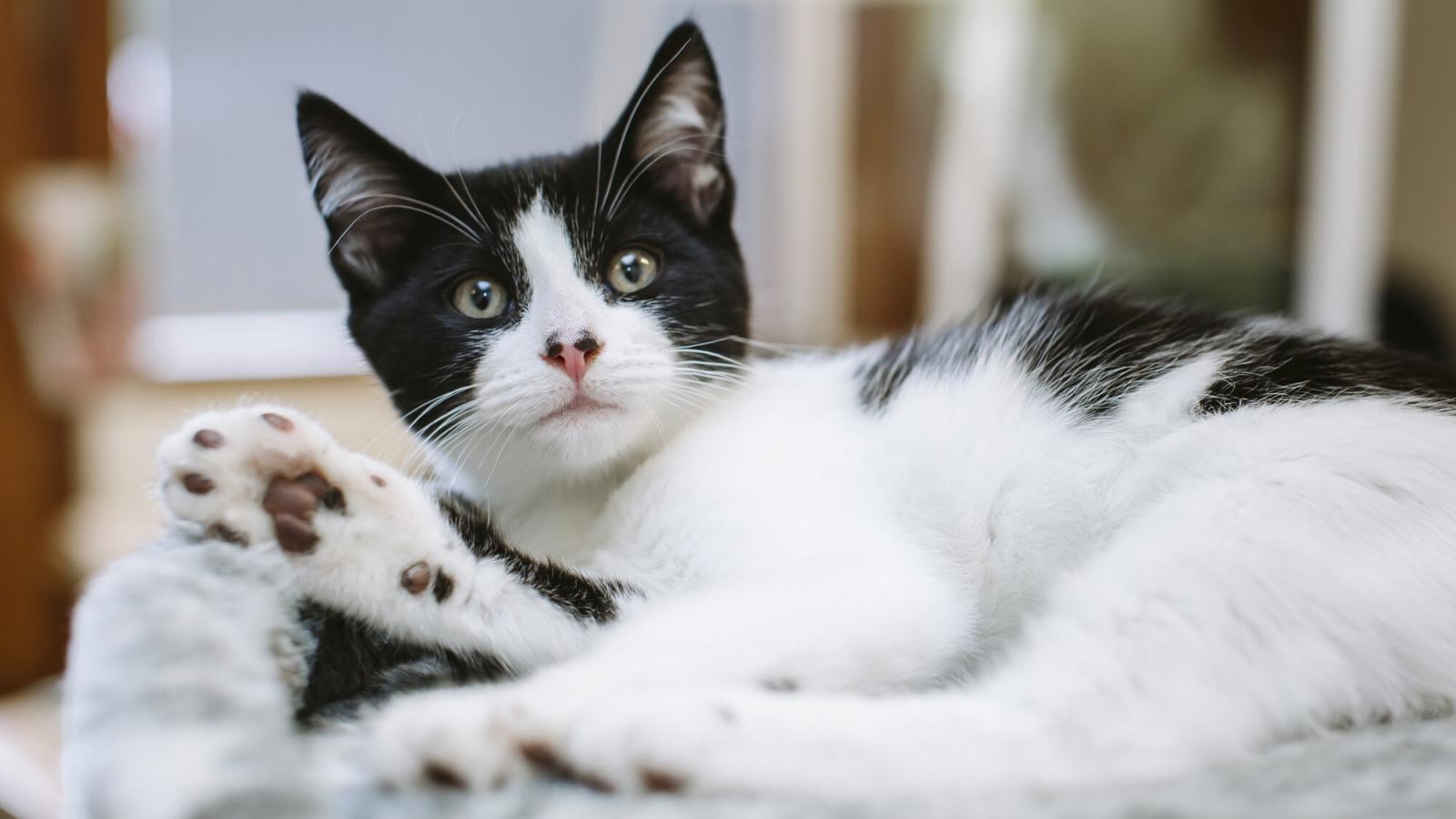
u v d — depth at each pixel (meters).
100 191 0.74
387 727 0.33
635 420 0.41
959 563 0.41
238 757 0.32
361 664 0.36
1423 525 0.36
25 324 0.71
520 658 0.37
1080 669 0.35
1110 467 0.40
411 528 0.36
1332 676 0.35
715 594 0.37
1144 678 0.35
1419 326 0.76
